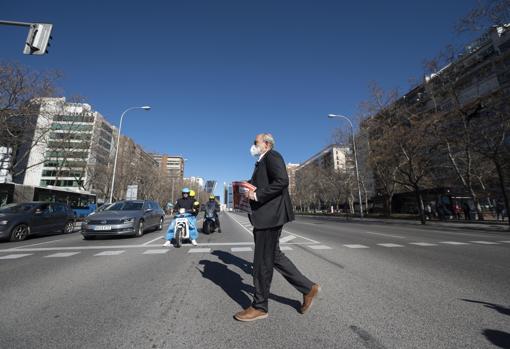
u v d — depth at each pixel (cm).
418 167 2478
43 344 253
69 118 2731
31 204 1180
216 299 373
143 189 4894
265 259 296
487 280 456
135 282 457
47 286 436
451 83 2027
